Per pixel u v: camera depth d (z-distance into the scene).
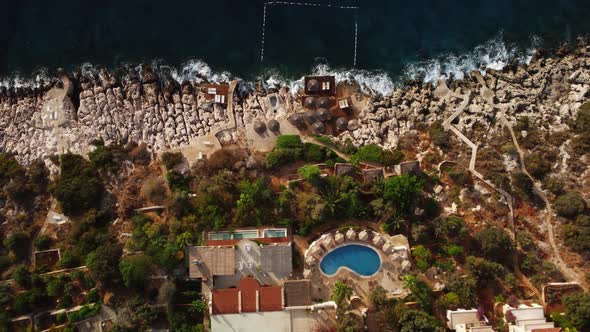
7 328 66.19
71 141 74.62
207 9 78.25
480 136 74.06
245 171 71.19
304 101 75.50
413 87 77.25
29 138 75.31
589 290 67.94
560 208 69.94
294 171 72.19
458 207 71.12
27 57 77.56
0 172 73.00
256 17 78.12
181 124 74.75
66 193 69.81
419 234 67.88
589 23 77.69
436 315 66.88
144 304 65.50
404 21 78.19
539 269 68.88
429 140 74.56
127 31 77.88
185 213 69.31
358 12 78.12
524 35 77.88
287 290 65.81
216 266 66.56
